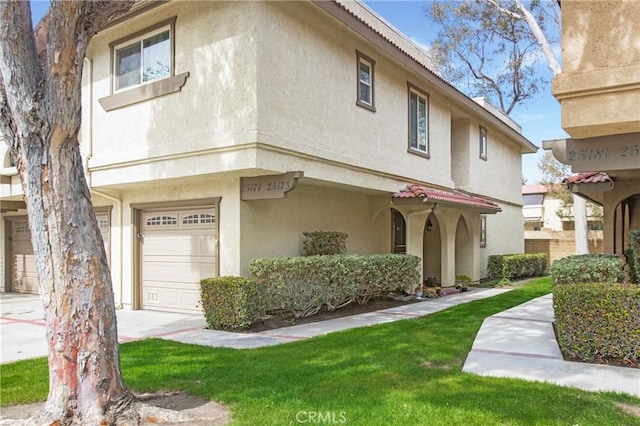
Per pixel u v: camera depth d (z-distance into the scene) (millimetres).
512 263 21875
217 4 10570
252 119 9906
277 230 12391
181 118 11047
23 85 4902
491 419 4957
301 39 11344
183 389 6109
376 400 5559
